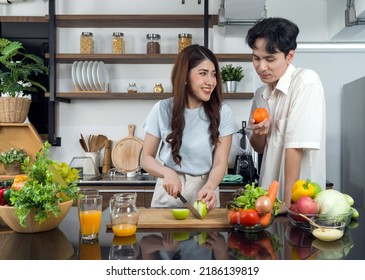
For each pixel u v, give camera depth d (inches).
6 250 40.1
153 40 120.4
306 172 65.9
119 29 126.7
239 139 122.6
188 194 65.9
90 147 126.7
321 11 130.9
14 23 128.8
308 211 46.5
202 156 65.5
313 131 59.4
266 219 45.5
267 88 72.1
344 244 41.7
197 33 126.4
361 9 103.8
